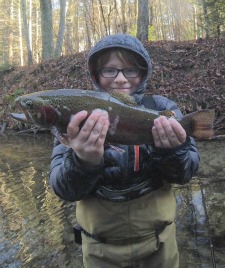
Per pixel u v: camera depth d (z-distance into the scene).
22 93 4.09
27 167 2.06
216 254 1.04
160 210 0.71
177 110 0.76
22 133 3.32
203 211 1.30
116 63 0.73
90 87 3.64
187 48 3.84
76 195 0.65
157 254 0.74
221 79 3.23
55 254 1.09
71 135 0.52
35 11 16.28
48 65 4.51
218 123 2.76
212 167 1.82
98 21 7.96
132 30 7.27
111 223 0.71
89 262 0.75
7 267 1.03
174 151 0.60
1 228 1.28
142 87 0.76
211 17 5.28
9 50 15.41
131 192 0.70
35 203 1.50
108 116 0.55
